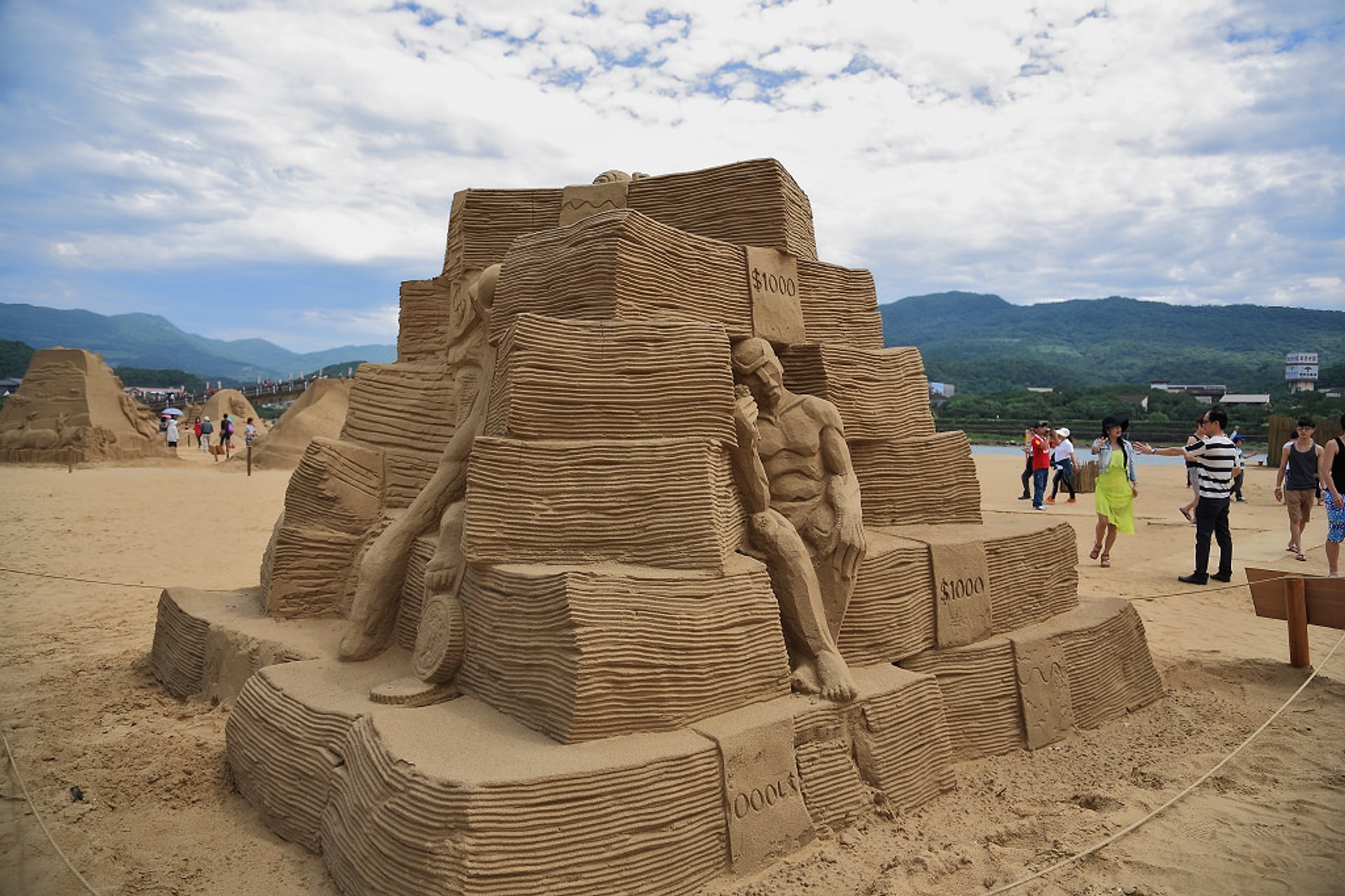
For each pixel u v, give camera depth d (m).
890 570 4.89
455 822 2.96
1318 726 5.32
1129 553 10.70
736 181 5.53
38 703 5.55
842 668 4.27
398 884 3.03
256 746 4.20
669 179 5.70
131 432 23.72
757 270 5.22
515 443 4.01
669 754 3.37
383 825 3.14
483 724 3.66
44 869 3.53
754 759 3.62
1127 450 10.03
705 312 4.89
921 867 3.47
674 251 4.74
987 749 5.04
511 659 3.75
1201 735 5.30
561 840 3.05
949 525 5.92
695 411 4.32
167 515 13.93
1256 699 5.96
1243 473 15.89
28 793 4.17
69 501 15.07
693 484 4.02
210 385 123.44
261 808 4.05
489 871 2.92
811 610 4.42
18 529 12.20
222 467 22.84
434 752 3.32
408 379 6.02
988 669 5.14
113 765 4.50
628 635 3.58
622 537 3.99
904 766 4.28
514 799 3.03
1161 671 6.40
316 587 5.60
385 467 5.86
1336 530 8.21
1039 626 5.64
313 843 3.77
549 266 4.71
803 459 4.91
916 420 6.16
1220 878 3.45
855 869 3.54
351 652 4.72
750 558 4.29
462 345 5.67
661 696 3.61
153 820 4.05
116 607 8.31
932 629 5.07
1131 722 5.61
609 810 3.16
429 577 4.33
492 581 3.93
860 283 6.29
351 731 3.80
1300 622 6.17
